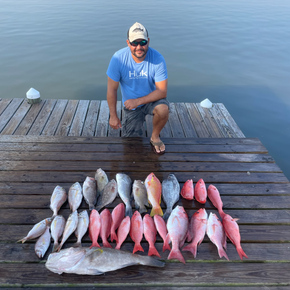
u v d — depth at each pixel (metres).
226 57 8.78
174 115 4.45
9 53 8.62
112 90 3.07
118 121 3.28
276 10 15.57
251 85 7.00
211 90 6.75
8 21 11.93
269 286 1.90
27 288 1.84
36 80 7.08
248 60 8.58
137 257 1.96
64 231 2.20
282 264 2.04
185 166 3.08
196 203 2.60
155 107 3.02
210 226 2.22
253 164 3.14
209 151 3.34
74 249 1.93
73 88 6.74
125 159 3.15
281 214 2.48
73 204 2.48
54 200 2.46
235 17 13.59
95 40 9.87
